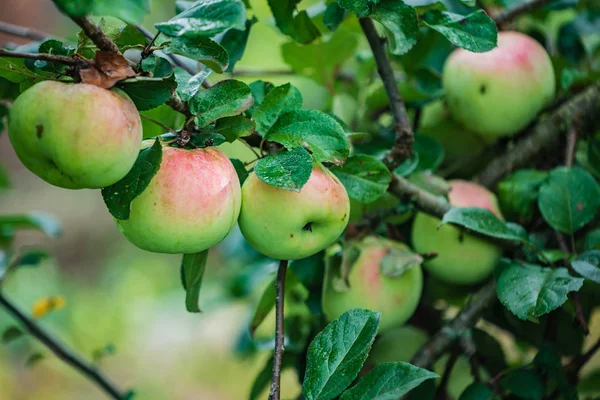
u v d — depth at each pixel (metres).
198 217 1.00
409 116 1.25
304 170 1.00
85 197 3.93
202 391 2.64
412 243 1.18
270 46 2.19
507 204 1.16
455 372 1.21
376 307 1.13
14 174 3.85
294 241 1.04
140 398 2.60
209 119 1.01
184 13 0.99
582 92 1.21
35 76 0.99
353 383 1.16
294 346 1.22
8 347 2.78
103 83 0.97
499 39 1.19
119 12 0.95
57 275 3.30
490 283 1.14
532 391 1.11
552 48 1.30
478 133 1.21
